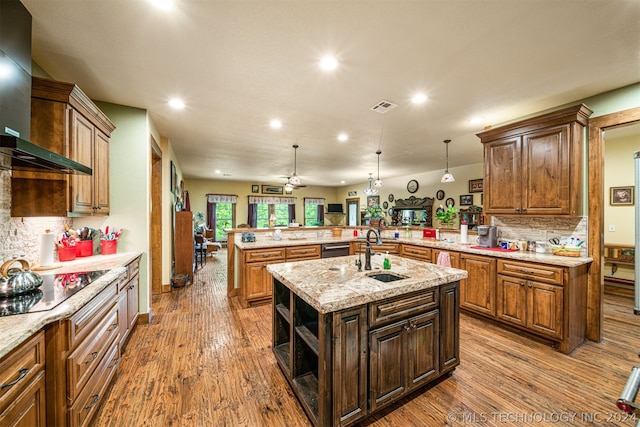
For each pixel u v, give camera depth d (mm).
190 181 9398
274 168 7125
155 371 2104
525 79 2326
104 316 1724
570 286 2385
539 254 2775
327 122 3447
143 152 2969
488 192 3225
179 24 1636
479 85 2436
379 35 1746
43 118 1850
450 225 6879
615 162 4277
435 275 1926
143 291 2986
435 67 2135
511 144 3000
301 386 1760
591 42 1807
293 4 1475
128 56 1977
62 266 2102
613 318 3182
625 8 1489
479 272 3086
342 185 11445
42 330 1194
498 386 1925
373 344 1558
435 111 3061
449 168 7020
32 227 2068
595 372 2098
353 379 1488
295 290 1675
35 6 1481
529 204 2846
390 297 1613
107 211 2627
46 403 1213
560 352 2402
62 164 1562
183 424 1573
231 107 2945
